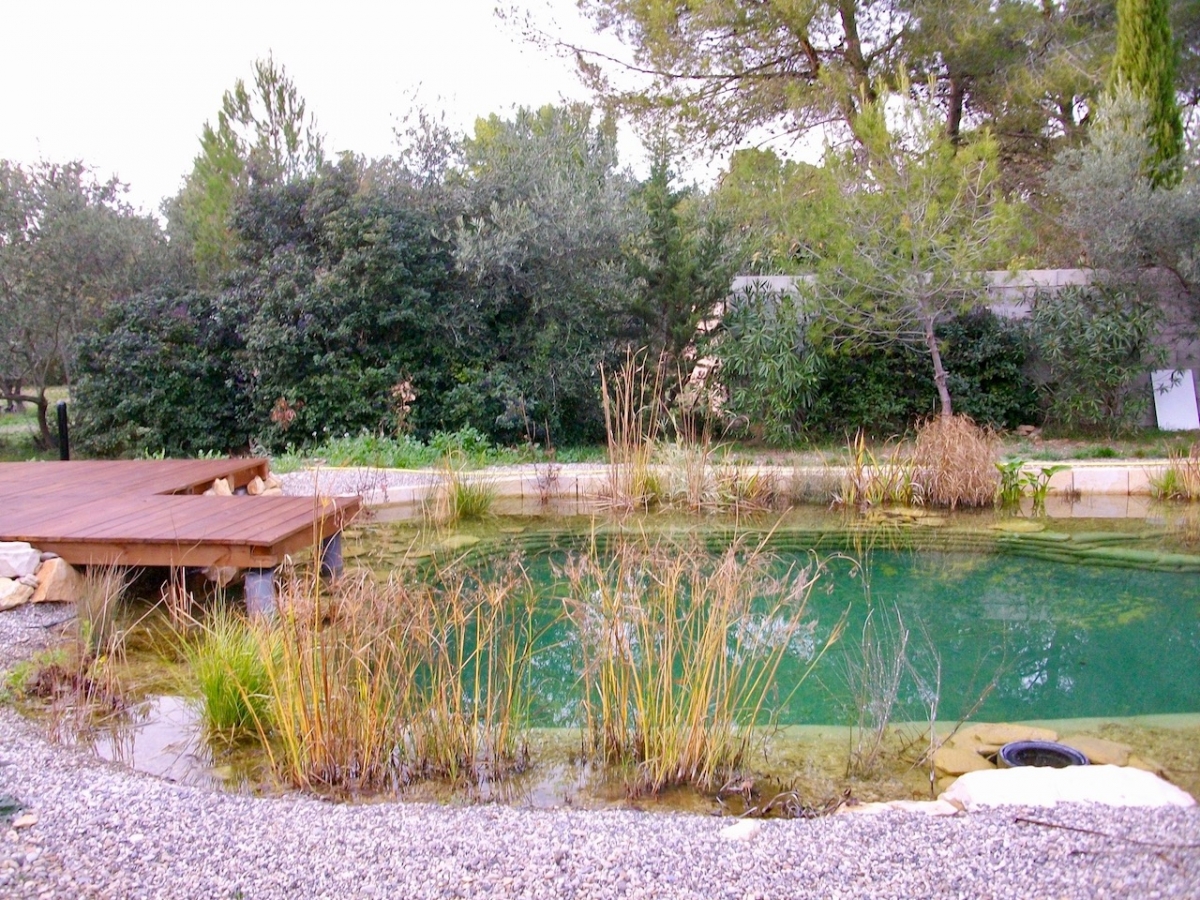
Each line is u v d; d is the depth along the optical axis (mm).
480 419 10977
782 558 6461
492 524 7594
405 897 2191
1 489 6465
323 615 3914
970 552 6625
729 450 9945
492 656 3613
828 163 10172
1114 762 3273
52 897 2162
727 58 14148
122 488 6473
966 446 8211
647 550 4684
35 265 12664
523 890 2227
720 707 3316
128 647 4559
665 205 10914
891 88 13344
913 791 3104
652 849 2441
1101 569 6129
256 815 2668
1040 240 13930
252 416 11758
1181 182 10523
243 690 3416
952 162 9797
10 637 4324
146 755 3379
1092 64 13539
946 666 4434
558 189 11188
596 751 3432
